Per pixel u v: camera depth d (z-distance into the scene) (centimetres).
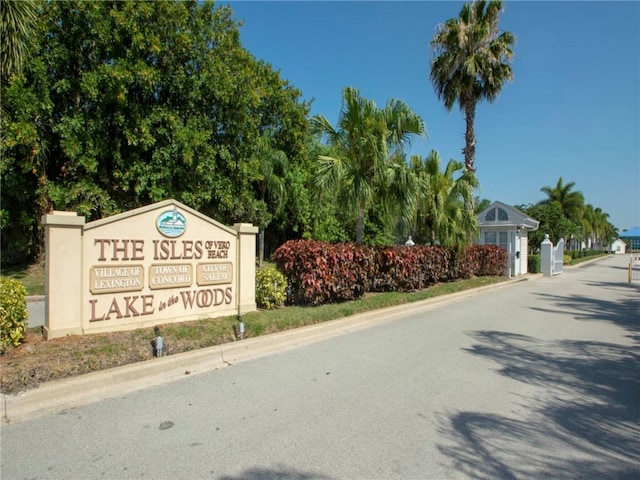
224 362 565
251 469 306
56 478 291
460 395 456
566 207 4828
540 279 2030
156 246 677
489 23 1806
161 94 1546
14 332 514
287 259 923
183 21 1467
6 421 378
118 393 448
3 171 1340
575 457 327
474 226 1515
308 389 469
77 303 593
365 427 376
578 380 511
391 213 1205
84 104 1400
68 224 584
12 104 1197
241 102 1661
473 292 1373
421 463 316
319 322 771
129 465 309
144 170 1445
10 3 649
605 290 1527
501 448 340
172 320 696
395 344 675
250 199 1820
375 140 1055
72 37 1354
